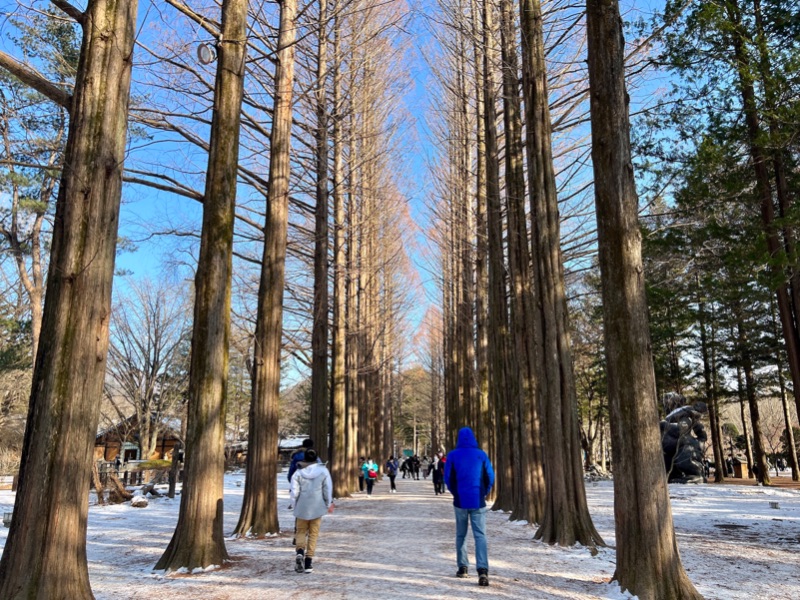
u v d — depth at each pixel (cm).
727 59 1060
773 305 2156
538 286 967
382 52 2088
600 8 591
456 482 585
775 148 1005
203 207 790
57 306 450
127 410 3859
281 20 1109
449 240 2473
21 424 3509
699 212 1245
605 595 513
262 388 993
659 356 2547
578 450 876
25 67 467
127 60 507
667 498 519
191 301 3225
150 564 677
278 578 584
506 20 1256
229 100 797
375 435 3784
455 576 587
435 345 5628
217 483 691
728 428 4388
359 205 2531
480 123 1906
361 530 997
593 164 592
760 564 680
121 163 496
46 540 419
